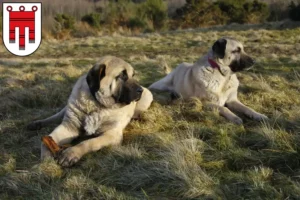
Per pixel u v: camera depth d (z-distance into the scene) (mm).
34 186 3660
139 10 32094
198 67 6266
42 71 9516
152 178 3701
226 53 5965
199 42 17797
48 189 3629
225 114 5602
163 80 7422
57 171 3914
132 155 4191
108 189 3527
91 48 17672
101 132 4730
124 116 4875
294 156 3979
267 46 14328
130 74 4727
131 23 30453
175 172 3672
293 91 6910
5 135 5098
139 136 4938
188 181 3525
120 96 4645
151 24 30938
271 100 6367
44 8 32594
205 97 6129
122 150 4293
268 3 33281
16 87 7629
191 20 30844
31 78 8555
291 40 16500
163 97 6883
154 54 14719
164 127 5289
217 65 6035
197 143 4410
